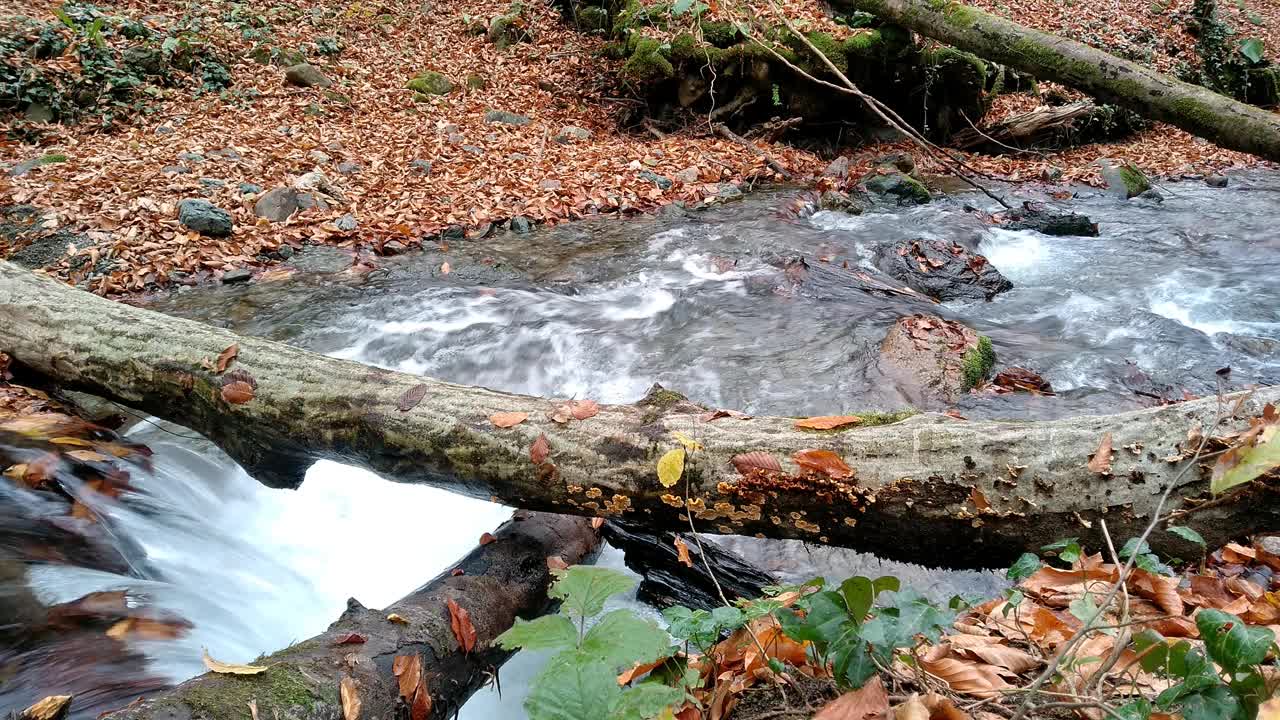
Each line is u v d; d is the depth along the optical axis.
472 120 9.59
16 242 5.94
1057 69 7.13
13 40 8.62
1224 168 10.50
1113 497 2.21
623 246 6.59
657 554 2.89
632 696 1.50
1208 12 13.27
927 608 1.64
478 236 6.84
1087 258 6.84
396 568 3.19
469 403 2.72
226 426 3.10
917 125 10.29
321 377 2.92
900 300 5.54
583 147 9.12
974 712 1.83
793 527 2.45
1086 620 1.80
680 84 9.88
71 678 2.15
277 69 9.90
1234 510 2.13
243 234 6.37
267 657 2.08
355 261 6.18
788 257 6.16
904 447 2.34
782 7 10.01
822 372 4.38
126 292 5.50
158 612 2.53
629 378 4.53
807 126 9.91
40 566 2.53
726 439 2.47
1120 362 4.60
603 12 11.62
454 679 2.28
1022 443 2.29
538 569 2.67
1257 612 2.20
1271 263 6.48
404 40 11.45
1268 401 2.17
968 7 7.75
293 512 3.43
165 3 10.66
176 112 8.75
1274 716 1.43
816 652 1.99
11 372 3.72
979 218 7.66
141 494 3.13
